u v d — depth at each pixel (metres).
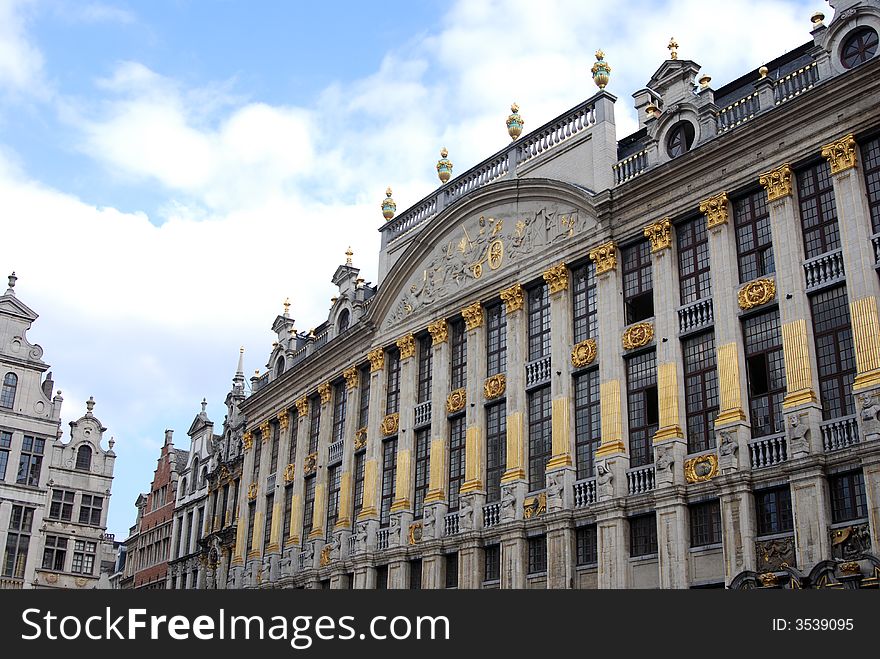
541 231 36.50
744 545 26.73
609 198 33.69
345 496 43.06
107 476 65.12
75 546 62.53
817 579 24.89
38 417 60.81
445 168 44.00
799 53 32.25
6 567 57.50
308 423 48.38
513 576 33.00
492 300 37.97
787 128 29.44
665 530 28.73
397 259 44.34
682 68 33.78
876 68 27.41
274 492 49.56
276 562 47.38
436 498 37.47
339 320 48.66
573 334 34.56
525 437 34.88
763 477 27.09
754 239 30.12
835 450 25.77
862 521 24.92
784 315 28.19
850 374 26.75
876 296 26.47
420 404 40.19
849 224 27.52
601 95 35.94
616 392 31.98
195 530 61.47
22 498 58.88
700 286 31.09
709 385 29.88
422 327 40.88
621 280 33.50
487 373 37.53
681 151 32.97
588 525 31.45
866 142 28.14
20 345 61.47
